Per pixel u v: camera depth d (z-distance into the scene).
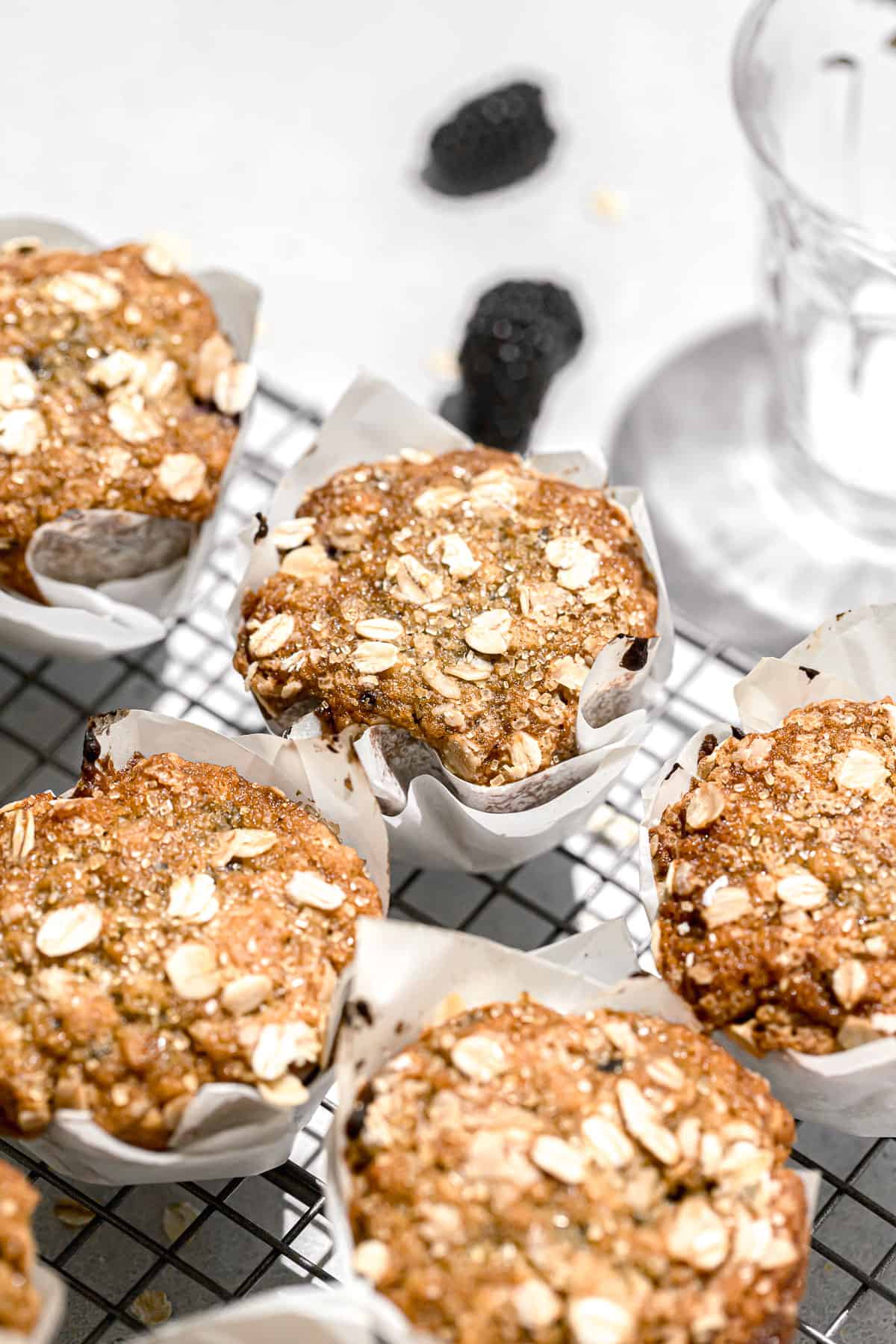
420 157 0.70
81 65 0.71
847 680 0.53
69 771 0.57
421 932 0.49
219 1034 0.48
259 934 0.49
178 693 0.58
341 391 0.66
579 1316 0.45
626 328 0.67
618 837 0.56
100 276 0.56
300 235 0.69
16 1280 0.45
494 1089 0.48
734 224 0.69
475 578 0.53
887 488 0.63
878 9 0.62
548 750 0.52
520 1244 0.46
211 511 0.56
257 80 0.71
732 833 0.51
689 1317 0.46
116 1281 0.51
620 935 0.50
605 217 0.69
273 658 0.53
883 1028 0.49
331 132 0.70
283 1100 0.48
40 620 0.54
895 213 0.66
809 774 0.51
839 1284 0.52
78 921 0.49
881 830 0.50
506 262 0.69
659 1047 0.49
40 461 0.54
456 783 0.52
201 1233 0.52
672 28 0.72
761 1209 0.47
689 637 0.58
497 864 0.55
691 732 0.57
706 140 0.70
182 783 0.51
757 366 0.67
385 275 0.68
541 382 0.63
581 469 0.56
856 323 0.62
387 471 0.55
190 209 0.69
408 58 0.71
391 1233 0.46
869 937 0.49
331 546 0.54
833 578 0.64
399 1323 0.45
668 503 0.65
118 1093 0.48
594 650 0.53
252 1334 0.46
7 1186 0.46
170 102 0.71
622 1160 0.47
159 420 0.55
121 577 0.56
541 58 0.71
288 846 0.51
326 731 0.52
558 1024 0.49
